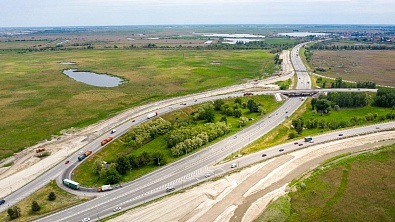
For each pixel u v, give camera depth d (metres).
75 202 133.00
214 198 131.38
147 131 198.50
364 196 130.38
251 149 175.00
